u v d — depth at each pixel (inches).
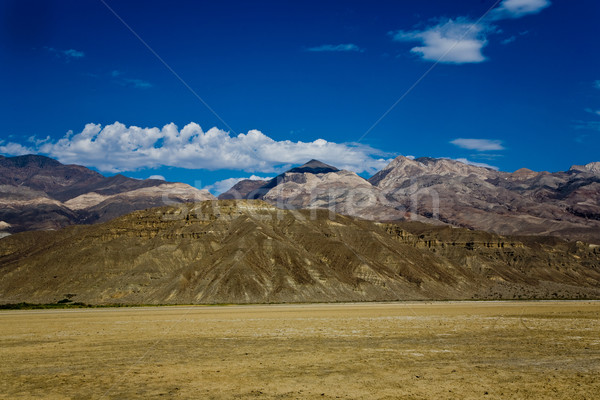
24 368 1775.3
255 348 2143.2
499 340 2335.1
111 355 2014.0
